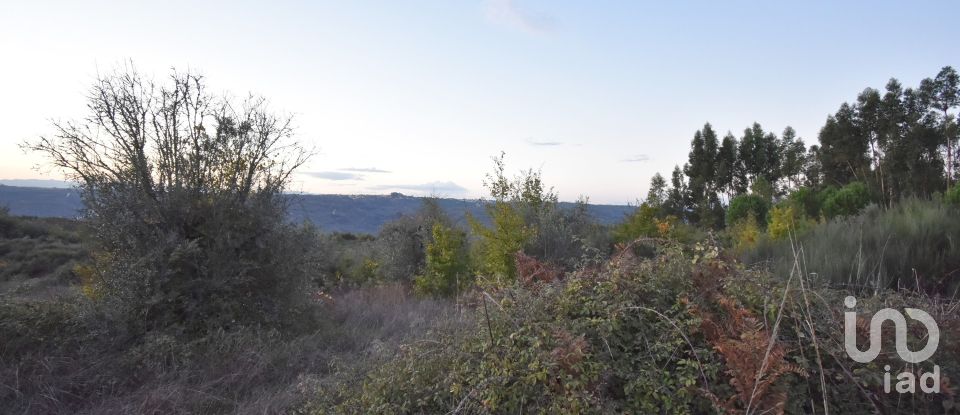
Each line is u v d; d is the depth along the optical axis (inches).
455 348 140.3
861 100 1416.1
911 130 1259.8
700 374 112.3
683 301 130.4
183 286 259.8
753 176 1770.4
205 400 187.0
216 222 279.7
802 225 586.2
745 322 117.6
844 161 1473.9
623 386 115.6
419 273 570.9
